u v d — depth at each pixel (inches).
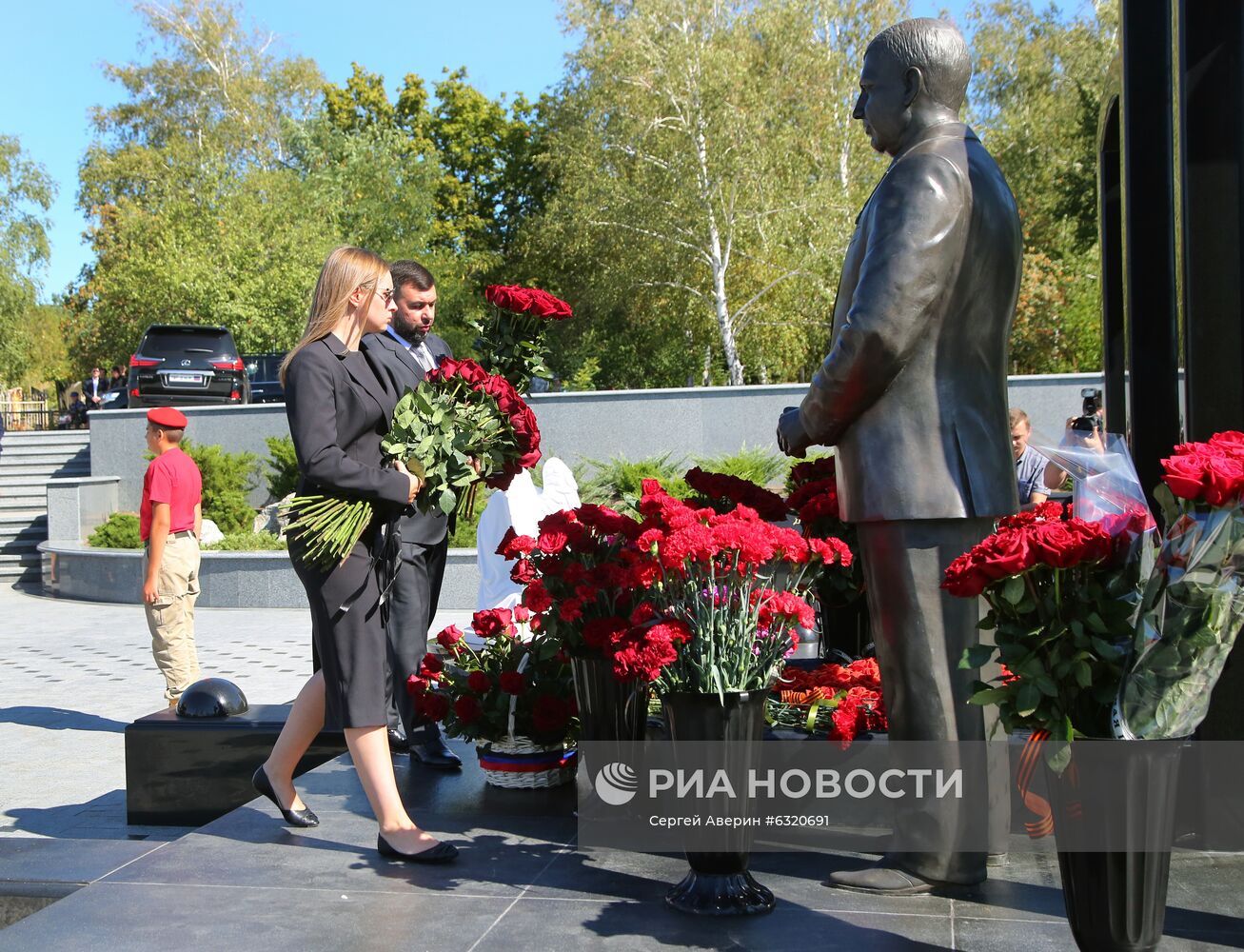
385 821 143.6
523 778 173.3
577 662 147.6
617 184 1282.0
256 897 130.1
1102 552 97.0
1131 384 163.6
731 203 1261.1
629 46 1246.9
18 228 1594.5
